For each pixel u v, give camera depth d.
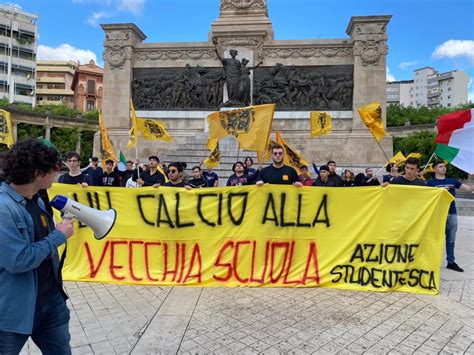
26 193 2.91
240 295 6.52
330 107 25.48
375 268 7.07
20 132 50.50
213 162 13.25
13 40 79.19
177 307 5.90
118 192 7.61
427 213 7.11
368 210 7.25
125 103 27.00
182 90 26.58
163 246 7.42
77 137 55.12
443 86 148.00
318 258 7.23
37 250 2.73
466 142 8.34
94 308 5.88
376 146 24.88
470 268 8.62
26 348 4.63
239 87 24.98
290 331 5.09
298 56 26.00
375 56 25.08
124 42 27.12
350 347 4.67
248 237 7.33
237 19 26.94
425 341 4.86
